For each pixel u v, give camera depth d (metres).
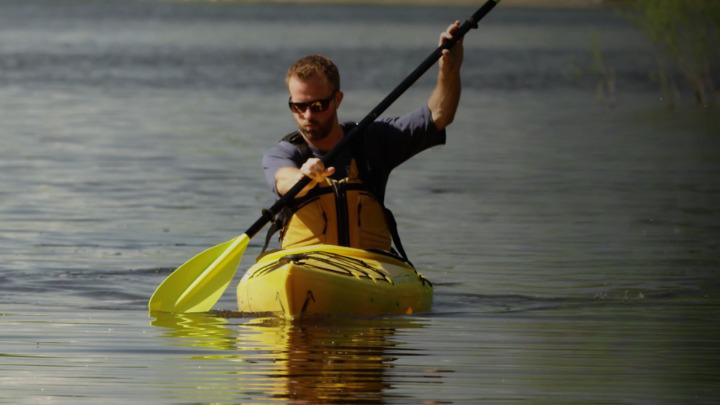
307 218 22.16
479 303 23.69
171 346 19.23
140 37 191.00
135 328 20.81
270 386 16.48
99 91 91.31
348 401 15.71
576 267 28.20
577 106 85.38
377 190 22.20
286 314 21.39
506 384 16.75
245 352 18.70
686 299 24.25
